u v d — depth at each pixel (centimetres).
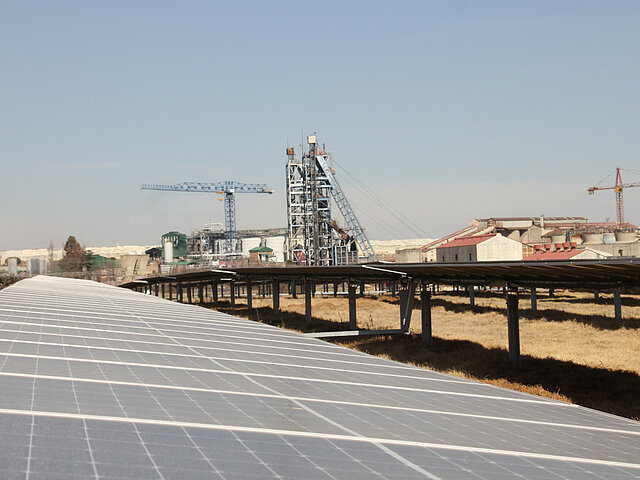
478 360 3450
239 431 718
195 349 1486
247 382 1091
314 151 10831
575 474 703
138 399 837
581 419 1146
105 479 509
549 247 10825
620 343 4028
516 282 3316
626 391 2648
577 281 3011
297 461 619
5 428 627
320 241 10856
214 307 8338
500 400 1253
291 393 1027
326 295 10188
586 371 3048
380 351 3994
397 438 775
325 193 10906
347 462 636
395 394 1152
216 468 568
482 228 14900
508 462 718
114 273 15900
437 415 982
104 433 646
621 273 2594
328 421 830
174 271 12712
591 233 12469
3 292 2988
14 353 1123
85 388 869
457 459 703
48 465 530
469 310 6512
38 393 805
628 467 777
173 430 686
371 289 11362
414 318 6200
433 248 13550
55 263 17475
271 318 6353
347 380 1260
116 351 1292
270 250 19875
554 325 5062
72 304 2522
